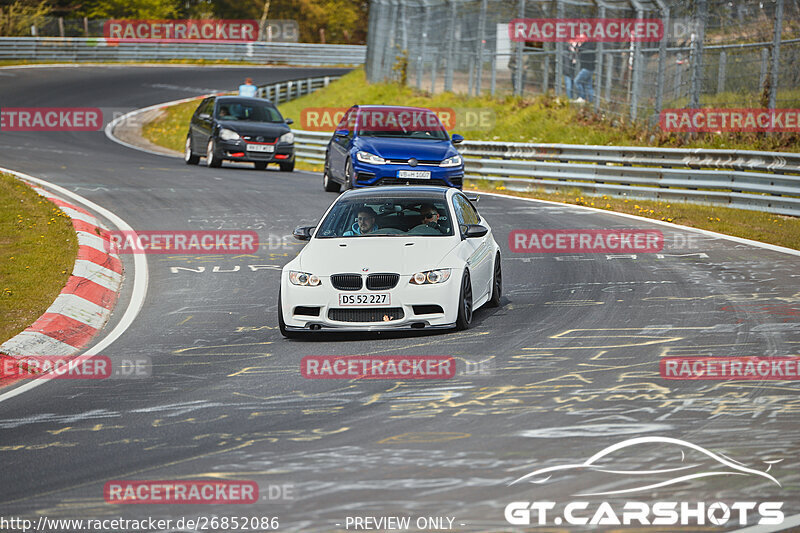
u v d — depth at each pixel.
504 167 83.94
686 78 91.44
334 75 192.75
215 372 29.41
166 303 40.91
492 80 121.50
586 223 60.12
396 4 144.25
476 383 26.88
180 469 20.47
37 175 79.62
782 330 32.47
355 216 37.19
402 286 33.06
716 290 40.16
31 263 44.81
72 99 152.38
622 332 32.84
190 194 72.06
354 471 19.95
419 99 133.12
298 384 27.50
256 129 91.12
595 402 24.67
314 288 33.34
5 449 22.38
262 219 61.69
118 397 26.94
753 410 23.69
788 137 81.62
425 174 66.12
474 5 123.69
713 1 87.88
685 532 16.59
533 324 34.72
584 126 102.31
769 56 83.31
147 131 135.50
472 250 35.81
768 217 62.53
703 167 73.38
